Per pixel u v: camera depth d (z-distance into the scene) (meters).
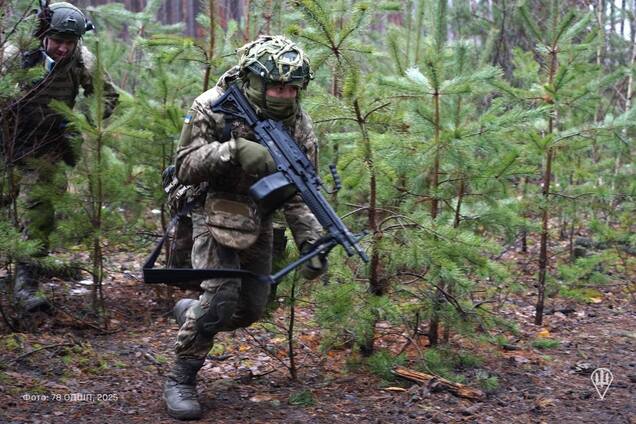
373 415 3.90
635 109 5.55
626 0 10.62
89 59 5.38
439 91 4.45
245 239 3.48
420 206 4.89
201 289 3.89
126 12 8.79
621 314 6.29
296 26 4.16
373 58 5.47
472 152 4.65
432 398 4.16
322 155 5.86
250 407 3.91
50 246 5.08
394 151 4.38
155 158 5.43
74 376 4.18
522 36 10.36
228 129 3.42
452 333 5.26
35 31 4.73
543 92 5.81
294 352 4.91
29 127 5.15
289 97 3.40
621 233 6.50
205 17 5.56
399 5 6.18
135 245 5.66
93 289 5.29
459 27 10.61
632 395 4.36
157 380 4.25
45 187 5.01
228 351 4.85
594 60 9.91
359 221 5.03
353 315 4.23
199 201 3.60
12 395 3.80
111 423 3.57
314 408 3.96
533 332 5.70
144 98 5.51
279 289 4.25
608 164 6.52
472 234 4.36
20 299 5.12
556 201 5.76
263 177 3.39
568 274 6.00
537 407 4.10
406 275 4.68
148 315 5.53
